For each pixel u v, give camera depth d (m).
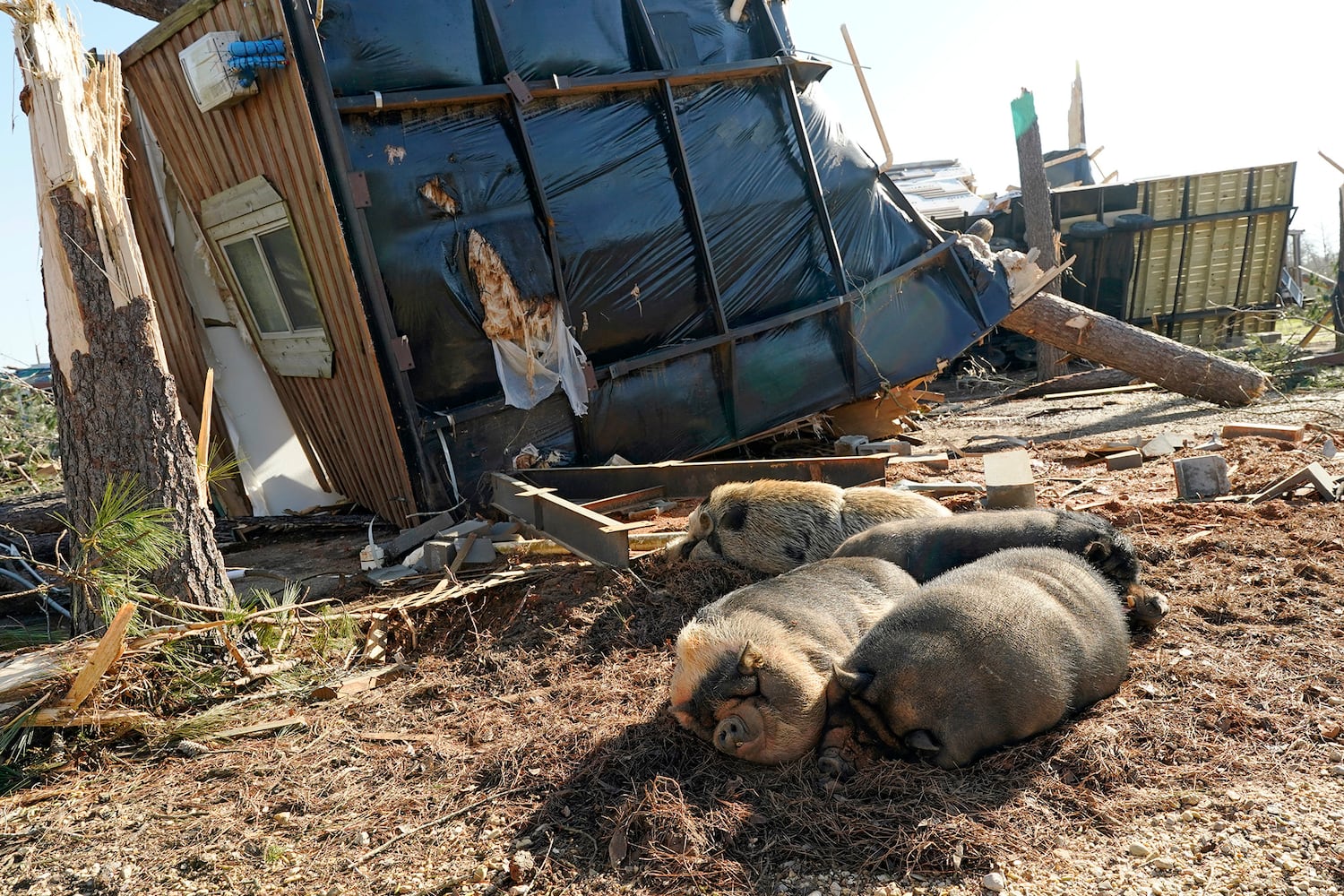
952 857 1.93
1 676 2.92
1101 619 2.55
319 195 4.91
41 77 3.17
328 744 2.77
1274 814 2.00
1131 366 8.46
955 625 2.27
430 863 2.13
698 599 3.47
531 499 4.39
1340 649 2.73
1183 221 11.59
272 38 4.71
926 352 7.01
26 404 8.94
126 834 2.37
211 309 6.34
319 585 4.38
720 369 6.20
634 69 5.86
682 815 2.10
